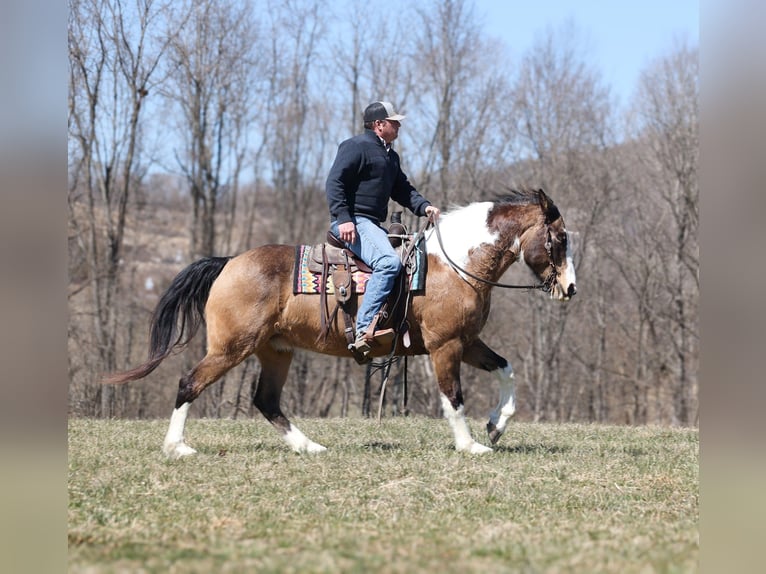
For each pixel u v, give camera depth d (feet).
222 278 28.71
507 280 100.12
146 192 122.83
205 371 28.43
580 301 102.73
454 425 28.63
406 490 22.52
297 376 91.71
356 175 28.09
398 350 28.71
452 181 98.22
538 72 101.14
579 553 16.47
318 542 17.46
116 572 14.84
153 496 21.98
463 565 15.53
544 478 24.39
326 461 27.17
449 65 97.14
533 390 102.27
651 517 20.06
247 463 26.76
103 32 79.46
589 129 101.81
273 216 147.33
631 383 107.76
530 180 100.48
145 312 97.50
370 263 27.73
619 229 104.27
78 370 79.77
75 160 84.02
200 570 15.03
